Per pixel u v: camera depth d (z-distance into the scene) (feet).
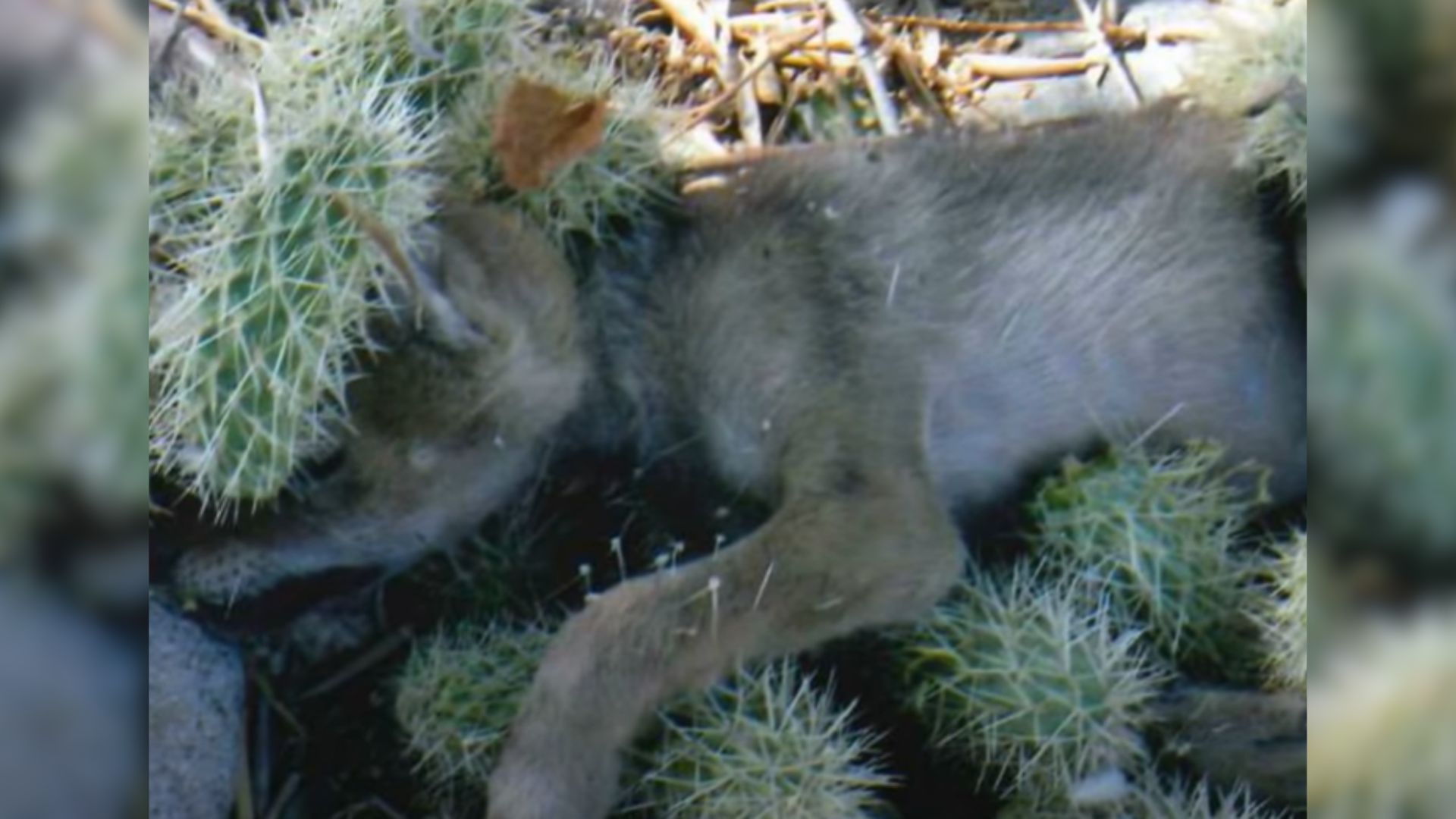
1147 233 12.23
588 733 10.30
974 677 10.62
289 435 9.92
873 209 11.97
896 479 11.14
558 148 11.01
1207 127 12.37
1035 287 12.07
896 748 11.21
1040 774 10.50
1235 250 12.23
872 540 10.88
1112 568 11.17
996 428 11.99
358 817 11.32
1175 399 12.25
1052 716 10.41
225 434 9.91
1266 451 12.35
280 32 11.46
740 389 11.57
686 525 11.94
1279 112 11.93
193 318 9.97
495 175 11.43
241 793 11.10
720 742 10.23
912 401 11.50
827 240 11.85
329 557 11.01
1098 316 12.14
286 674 11.73
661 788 10.39
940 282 11.91
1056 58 14.70
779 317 11.62
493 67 11.56
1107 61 14.57
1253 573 11.52
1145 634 11.21
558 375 11.17
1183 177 12.30
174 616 10.91
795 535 10.89
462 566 11.74
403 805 11.35
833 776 10.13
